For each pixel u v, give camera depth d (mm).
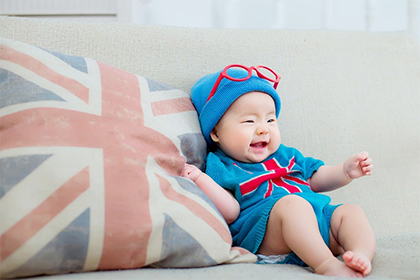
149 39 1325
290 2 2533
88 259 760
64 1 2197
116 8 2227
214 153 1260
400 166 1431
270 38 1437
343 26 2564
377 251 974
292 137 1367
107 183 806
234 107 1199
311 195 1085
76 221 755
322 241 910
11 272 712
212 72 1359
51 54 953
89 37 1265
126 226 786
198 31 1394
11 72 875
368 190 1383
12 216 726
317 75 1435
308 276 782
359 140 1419
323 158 1377
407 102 1487
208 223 890
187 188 947
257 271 804
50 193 760
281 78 1401
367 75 1479
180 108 1159
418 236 1070
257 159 1202
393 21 2539
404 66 1520
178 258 840
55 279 717
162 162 958
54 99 863
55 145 806
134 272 769
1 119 828
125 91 1004
